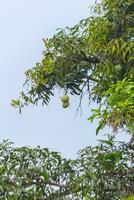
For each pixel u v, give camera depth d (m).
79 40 9.46
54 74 9.66
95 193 8.62
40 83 9.76
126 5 9.44
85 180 8.58
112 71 9.10
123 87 7.41
